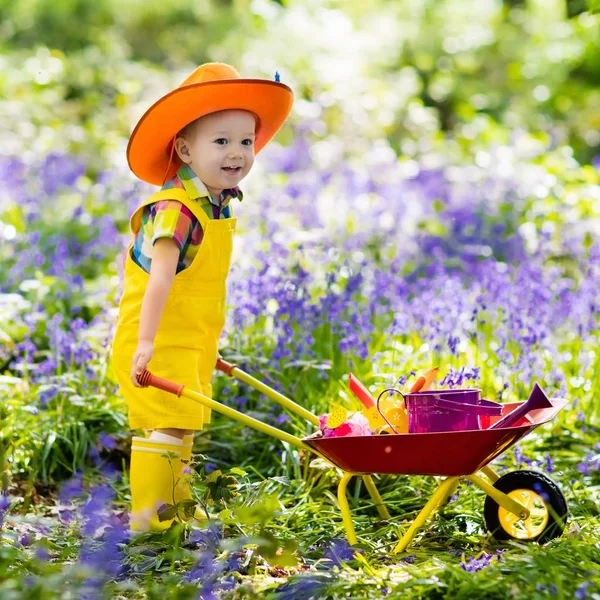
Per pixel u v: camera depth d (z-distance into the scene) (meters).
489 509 3.88
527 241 8.27
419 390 3.97
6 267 7.66
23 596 3.05
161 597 3.17
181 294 4.06
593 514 4.32
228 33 17.84
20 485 4.77
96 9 17.98
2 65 13.02
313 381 5.66
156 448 4.10
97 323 6.13
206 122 4.06
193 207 4.02
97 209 9.15
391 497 4.53
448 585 3.19
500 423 3.71
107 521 4.25
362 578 3.34
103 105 12.70
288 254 6.48
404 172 9.92
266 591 3.32
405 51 16.78
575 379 5.48
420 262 8.14
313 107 11.85
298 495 4.52
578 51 15.38
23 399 5.44
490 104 16.19
